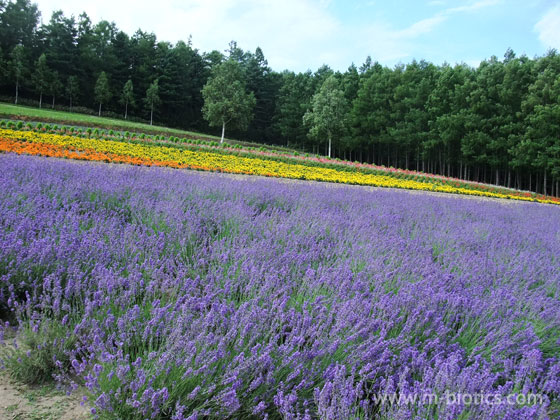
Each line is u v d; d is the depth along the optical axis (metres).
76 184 5.34
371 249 4.00
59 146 13.26
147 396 1.68
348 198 8.48
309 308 2.64
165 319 2.28
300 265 3.54
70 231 3.49
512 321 2.97
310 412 1.93
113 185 5.61
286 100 59.00
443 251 4.97
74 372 2.14
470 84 39.78
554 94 34.16
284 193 7.58
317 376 2.06
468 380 1.93
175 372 1.86
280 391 1.83
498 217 9.31
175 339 2.01
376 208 7.82
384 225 5.91
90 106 56.72
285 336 2.46
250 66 64.31
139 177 7.02
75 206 4.26
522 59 44.50
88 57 55.00
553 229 8.33
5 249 2.68
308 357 2.10
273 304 2.51
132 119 56.88
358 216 6.21
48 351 2.11
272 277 2.91
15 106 39.47
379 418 1.86
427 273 3.68
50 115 34.28
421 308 2.73
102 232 3.61
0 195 4.02
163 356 1.82
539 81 35.22
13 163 6.44
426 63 55.50
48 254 2.82
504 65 40.22
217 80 44.66
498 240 6.02
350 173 20.42
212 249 3.64
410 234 5.94
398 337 2.34
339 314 2.47
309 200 7.31
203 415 1.77
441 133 40.25
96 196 5.07
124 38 60.75
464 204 10.95
